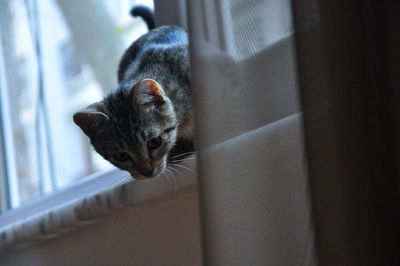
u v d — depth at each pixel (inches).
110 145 29.5
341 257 22.1
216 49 23.7
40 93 42.9
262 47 23.5
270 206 22.8
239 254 22.7
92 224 30.6
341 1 22.8
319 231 22.2
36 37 43.5
